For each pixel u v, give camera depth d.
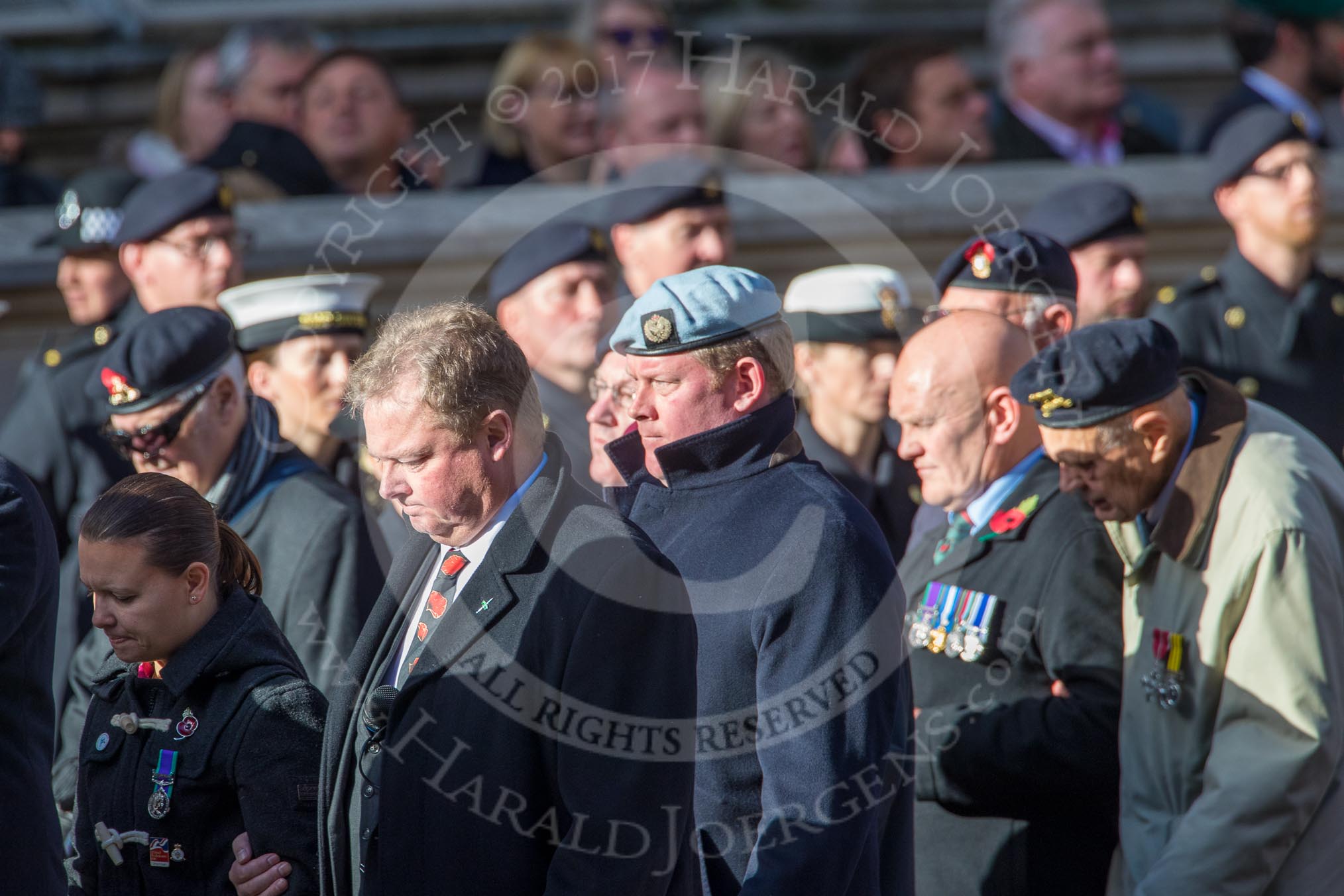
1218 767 10.91
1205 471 11.15
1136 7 30.81
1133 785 11.40
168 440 13.16
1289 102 21.69
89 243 18.16
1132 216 15.89
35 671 11.21
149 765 10.67
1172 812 11.27
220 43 26.16
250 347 14.84
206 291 16.38
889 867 10.55
